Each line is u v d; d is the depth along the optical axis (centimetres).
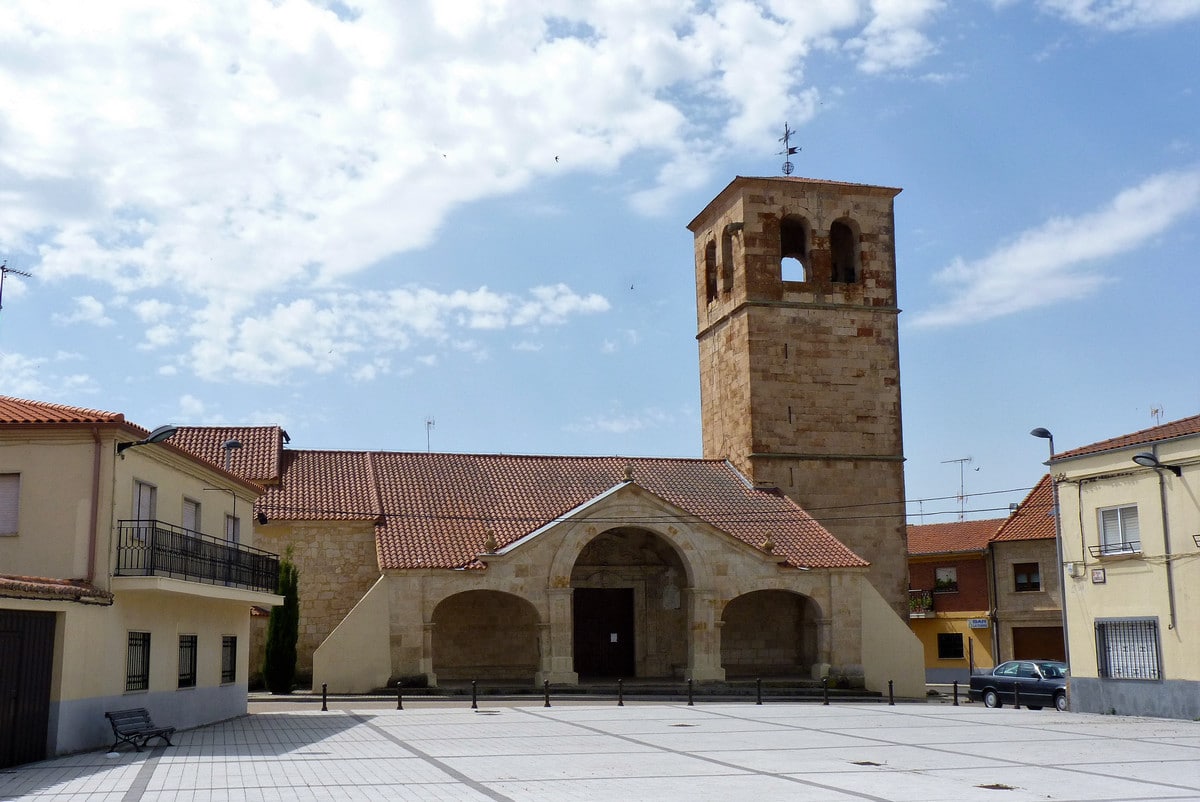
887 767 2119
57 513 2542
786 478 5341
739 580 4597
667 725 3027
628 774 2014
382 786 1864
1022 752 2377
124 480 2653
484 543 4462
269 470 4769
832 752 2378
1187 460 3195
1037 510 6147
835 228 5884
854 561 4731
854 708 3731
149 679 2767
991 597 6119
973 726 3014
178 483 3019
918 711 3597
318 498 4675
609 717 3291
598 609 4828
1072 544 3616
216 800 1714
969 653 6253
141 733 2434
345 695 4069
